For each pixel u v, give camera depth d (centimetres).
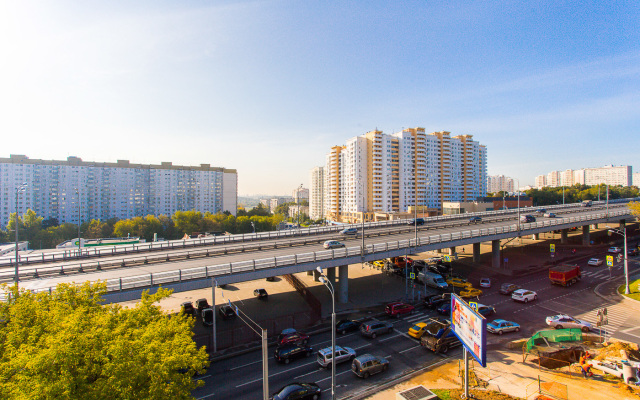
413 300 4228
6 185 12900
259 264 3353
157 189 15975
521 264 6009
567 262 6062
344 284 4228
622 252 6625
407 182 14800
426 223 7256
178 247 5188
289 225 13600
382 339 3095
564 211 9131
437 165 15675
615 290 4416
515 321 3469
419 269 5469
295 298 4419
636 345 2711
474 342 1859
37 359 1115
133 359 1277
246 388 2298
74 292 1823
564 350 2659
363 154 14700
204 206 17275
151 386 1266
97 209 14538
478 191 17475
